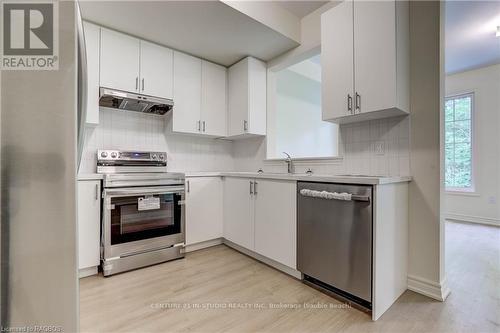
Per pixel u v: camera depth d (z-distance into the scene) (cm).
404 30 185
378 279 156
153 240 237
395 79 174
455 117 450
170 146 311
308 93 468
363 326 146
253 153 338
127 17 223
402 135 197
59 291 49
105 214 212
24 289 46
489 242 303
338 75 207
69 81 50
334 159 244
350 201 166
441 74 181
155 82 267
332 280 175
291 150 434
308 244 192
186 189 266
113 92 233
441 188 181
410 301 173
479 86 419
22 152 46
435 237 179
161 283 199
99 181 215
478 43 339
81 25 60
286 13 260
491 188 406
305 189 193
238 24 236
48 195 48
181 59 289
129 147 280
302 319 153
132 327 145
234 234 273
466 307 165
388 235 167
